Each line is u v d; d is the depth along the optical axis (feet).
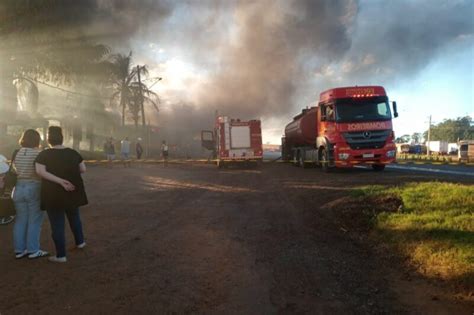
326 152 61.41
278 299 15.23
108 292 15.65
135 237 24.22
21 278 17.06
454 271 16.46
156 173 72.23
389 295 15.51
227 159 91.61
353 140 57.47
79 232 21.44
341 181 46.85
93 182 55.31
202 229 26.45
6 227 26.91
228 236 24.61
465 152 163.73
